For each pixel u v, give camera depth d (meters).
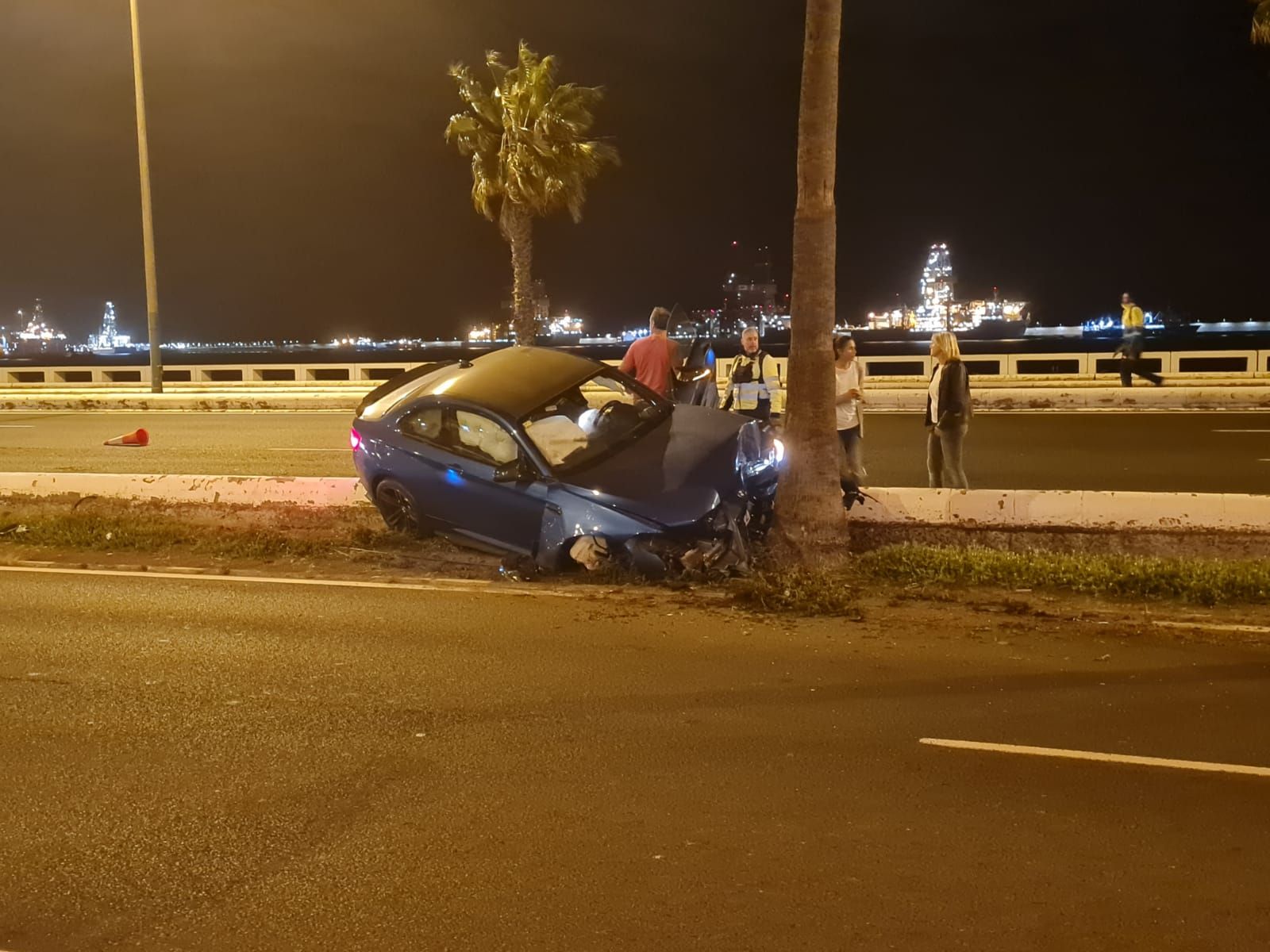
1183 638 8.03
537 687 7.27
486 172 33.69
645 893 4.63
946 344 11.88
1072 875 4.71
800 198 9.99
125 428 24.56
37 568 11.11
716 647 8.05
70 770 6.07
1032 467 15.82
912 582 9.63
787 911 4.46
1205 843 4.98
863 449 18.03
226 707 7.02
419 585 10.05
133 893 4.74
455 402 10.98
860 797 5.52
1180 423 20.20
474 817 5.39
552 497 10.12
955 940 4.23
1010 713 6.62
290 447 20.20
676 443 10.59
